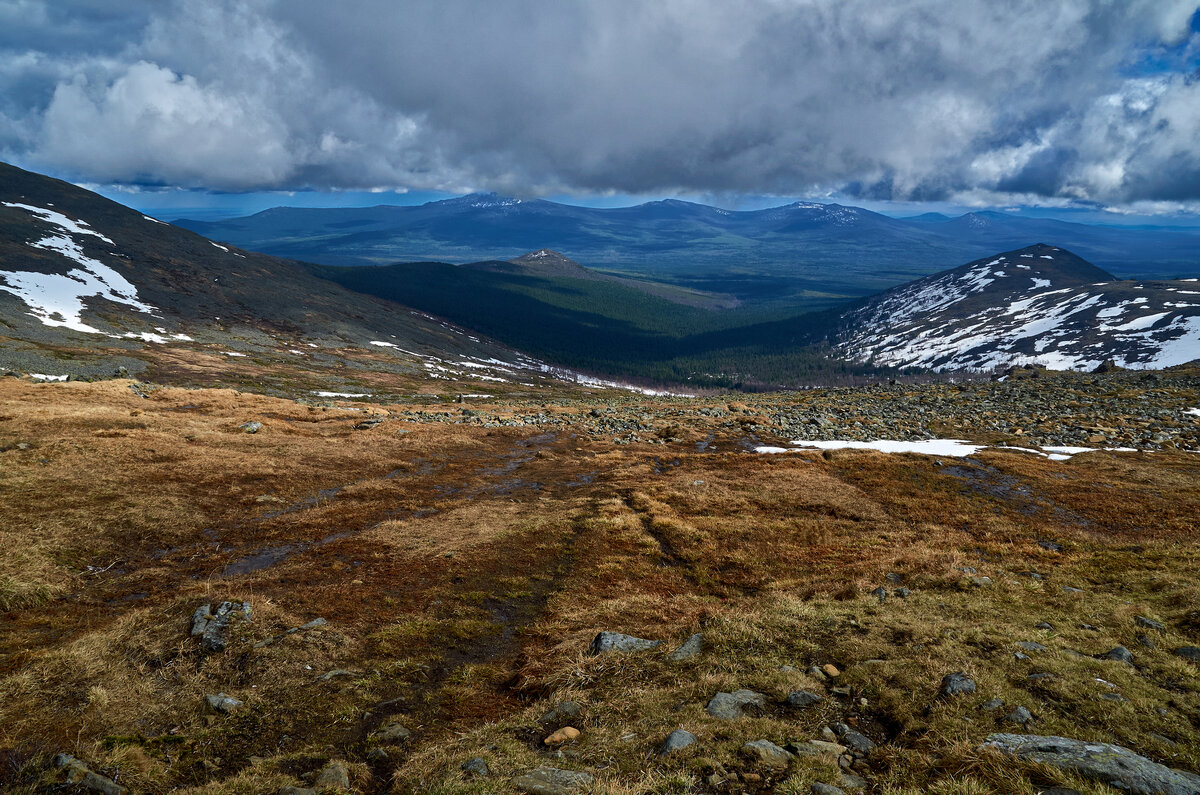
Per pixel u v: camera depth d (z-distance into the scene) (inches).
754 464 1336.1
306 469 1190.3
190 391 1871.3
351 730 415.8
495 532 896.9
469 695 470.3
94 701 418.9
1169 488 1014.4
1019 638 455.8
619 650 504.1
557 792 303.4
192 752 380.5
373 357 6894.7
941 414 1870.1
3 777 326.3
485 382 6850.4
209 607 567.2
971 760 297.6
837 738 349.7
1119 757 279.6
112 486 928.9
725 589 705.6
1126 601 544.4
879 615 529.3
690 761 324.8
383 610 629.0
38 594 598.5
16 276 5723.4
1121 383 2219.5
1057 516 925.2
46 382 1685.5
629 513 1003.9
